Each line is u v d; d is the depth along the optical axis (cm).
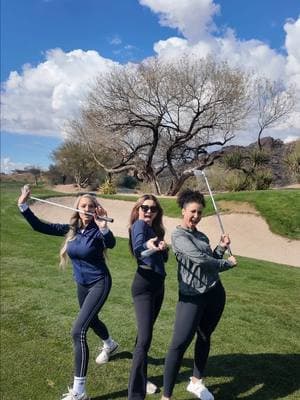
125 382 326
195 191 290
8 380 329
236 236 1046
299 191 1222
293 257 917
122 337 402
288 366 348
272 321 449
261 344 389
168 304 495
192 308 277
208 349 297
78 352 299
